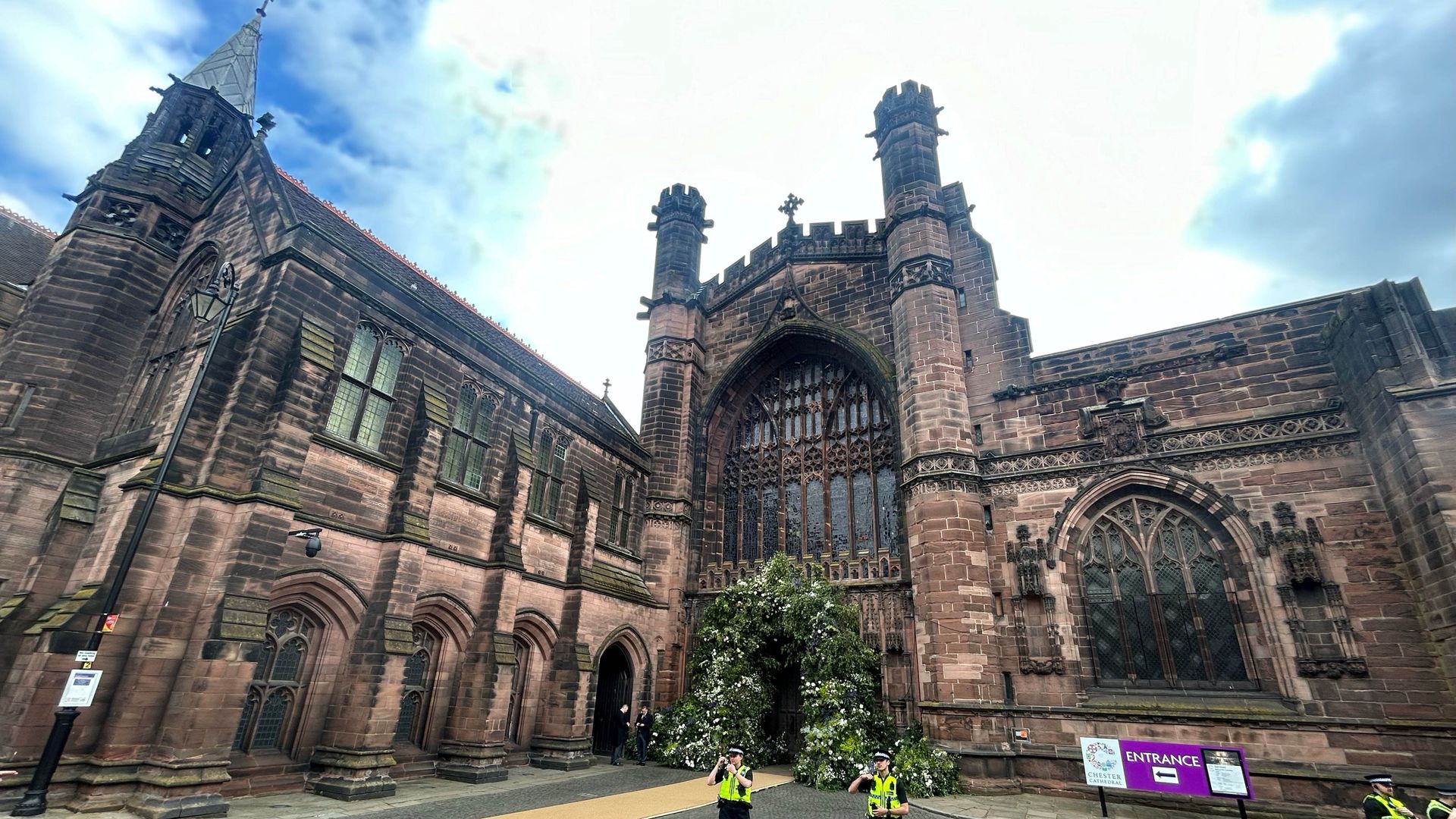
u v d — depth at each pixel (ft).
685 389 113.70
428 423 64.49
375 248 75.92
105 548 48.47
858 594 88.84
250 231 62.85
